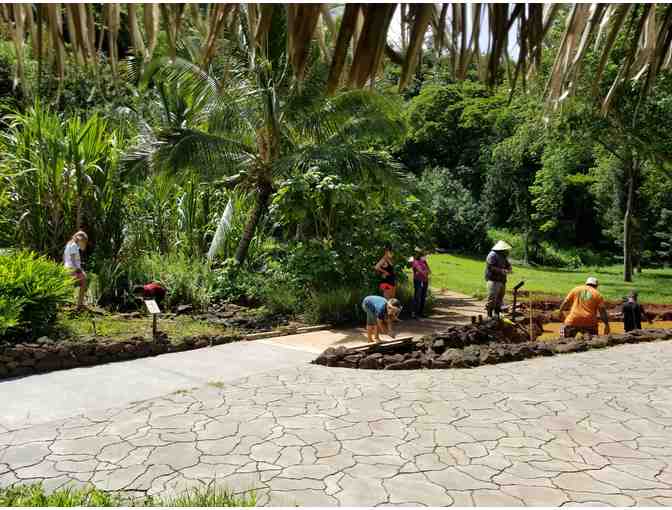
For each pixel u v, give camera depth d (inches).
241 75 447.2
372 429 193.5
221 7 43.8
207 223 557.0
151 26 43.9
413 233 520.7
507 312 474.0
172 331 343.9
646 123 660.1
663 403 228.7
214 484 150.7
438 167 1476.4
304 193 444.1
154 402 221.8
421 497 144.7
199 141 450.6
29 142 436.8
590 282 379.9
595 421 205.8
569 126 698.8
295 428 193.6
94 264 431.8
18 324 290.0
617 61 569.6
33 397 226.8
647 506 141.2
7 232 431.2
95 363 282.2
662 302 633.0
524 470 162.4
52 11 46.0
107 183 456.8
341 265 441.7
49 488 148.1
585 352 332.5
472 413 212.2
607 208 1253.7
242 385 247.4
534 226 1353.3
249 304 436.5
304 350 321.7
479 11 46.3
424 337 348.2
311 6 39.7
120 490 146.6
